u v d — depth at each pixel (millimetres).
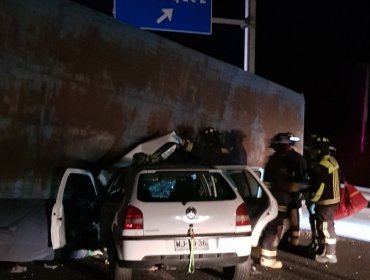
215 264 6699
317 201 8609
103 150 9812
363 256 9141
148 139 10445
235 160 11828
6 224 7688
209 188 7219
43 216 8008
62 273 7848
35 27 8562
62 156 9195
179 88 10828
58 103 9016
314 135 8891
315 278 7684
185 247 6598
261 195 8156
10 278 7543
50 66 8812
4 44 8242
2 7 8133
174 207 6672
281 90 13281
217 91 11570
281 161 8602
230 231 6727
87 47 9273
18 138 8586
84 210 8453
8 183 8492
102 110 9648
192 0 12930
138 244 6543
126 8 12633
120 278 6863
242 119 12172
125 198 6875
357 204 9344
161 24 12781
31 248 7750
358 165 25844
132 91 10047
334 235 8641
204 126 11359
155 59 10352
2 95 8305
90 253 8648
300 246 9859
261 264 8312
